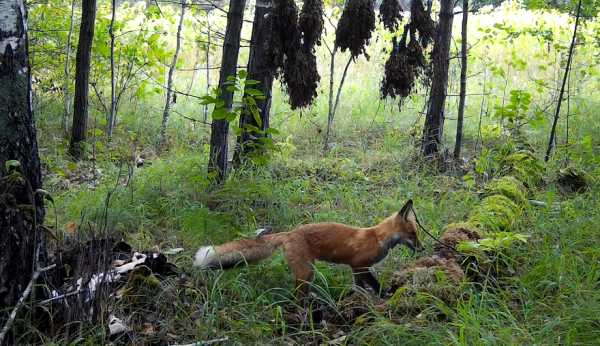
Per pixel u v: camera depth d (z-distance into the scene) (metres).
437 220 6.84
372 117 12.73
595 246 5.72
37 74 12.44
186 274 5.49
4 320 4.15
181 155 9.55
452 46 15.41
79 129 10.01
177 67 11.77
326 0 13.15
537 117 9.81
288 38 7.68
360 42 8.10
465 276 5.14
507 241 5.41
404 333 4.35
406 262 5.86
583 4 10.62
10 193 4.12
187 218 6.71
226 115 7.04
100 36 11.27
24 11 4.27
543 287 5.19
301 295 5.20
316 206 7.67
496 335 4.29
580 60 15.00
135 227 6.84
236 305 4.94
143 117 12.14
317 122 12.12
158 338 4.46
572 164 9.18
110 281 4.86
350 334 4.49
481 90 14.16
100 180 8.66
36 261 4.30
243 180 7.73
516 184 7.61
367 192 8.26
